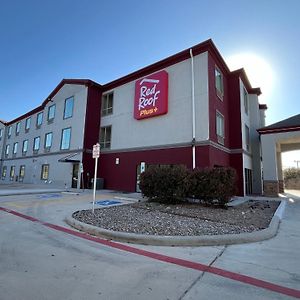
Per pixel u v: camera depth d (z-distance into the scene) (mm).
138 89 17953
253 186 19797
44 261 4164
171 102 16062
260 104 24250
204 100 14539
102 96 21672
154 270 3887
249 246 5199
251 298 3043
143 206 9977
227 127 17391
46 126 25875
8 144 35875
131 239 5410
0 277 3502
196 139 14477
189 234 5738
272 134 16891
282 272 3869
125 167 18250
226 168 10133
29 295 3018
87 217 7535
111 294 3086
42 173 25406
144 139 17234
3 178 35469
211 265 4125
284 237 5973
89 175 19984
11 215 8273
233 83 18062
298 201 14102
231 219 7664
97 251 4777
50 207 9930
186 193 10406
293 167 28812
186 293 3145
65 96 23359
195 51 15289
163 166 11320
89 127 20469
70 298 2965
